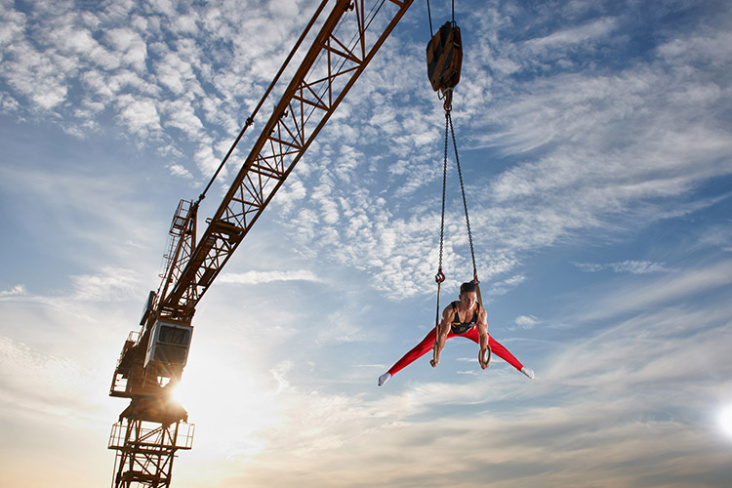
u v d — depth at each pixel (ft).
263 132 111.14
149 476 145.59
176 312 148.05
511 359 36.96
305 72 101.30
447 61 53.62
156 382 148.97
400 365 36.65
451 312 35.70
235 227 127.54
